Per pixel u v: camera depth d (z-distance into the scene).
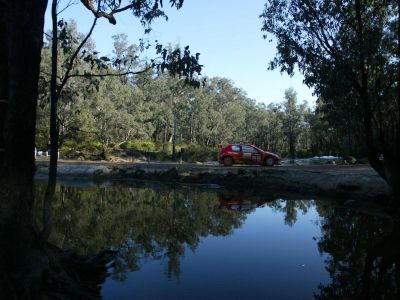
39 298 5.45
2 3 5.43
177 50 6.89
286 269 7.93
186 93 57.41
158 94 60.34
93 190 21.66
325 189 18.72
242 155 28.56
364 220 12.83
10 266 5.33
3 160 5.43
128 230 11.55
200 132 72.38
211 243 10.04
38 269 5.63
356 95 13.33
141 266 8.07
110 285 6.94
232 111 81.38
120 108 51.50
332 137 58.81
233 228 11.93
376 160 13.75
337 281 7.29
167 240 10.34
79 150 46.50
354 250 9.38
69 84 27.50
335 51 13.01
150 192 20.92
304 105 78.31
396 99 13.03
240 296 6.46
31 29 5.51
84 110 42.59
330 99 13.51
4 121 5.54
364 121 13.27
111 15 7.54
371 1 13.05
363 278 7.44
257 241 10.30
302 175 21.25
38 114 43.09
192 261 8.45
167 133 76.06
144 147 58.44
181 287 6.86
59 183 25.30
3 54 5.57
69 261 7.28
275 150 87.31
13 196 5.41
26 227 5.58
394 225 11.92
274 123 84.69
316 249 9.50
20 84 5.43
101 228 11.77
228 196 19.25
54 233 10.93
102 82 45.91
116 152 48.72
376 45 12.09
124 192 20.88
